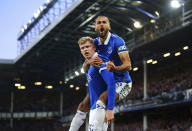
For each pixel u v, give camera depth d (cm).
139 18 3572
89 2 3253
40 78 6234
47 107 6750
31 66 5472
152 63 4400
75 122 395
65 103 6888
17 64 5394
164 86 3803
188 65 4556
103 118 354
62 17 3641
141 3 3350
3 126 6303
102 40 392
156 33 3447
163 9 3231
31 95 6906
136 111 4231
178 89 3438
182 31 3186
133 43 3825
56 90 6481
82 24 3772
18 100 6825
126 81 390
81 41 376
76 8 3381
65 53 4809
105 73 362
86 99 394
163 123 4053
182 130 3344
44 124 6662
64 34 4066
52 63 5303
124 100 4344
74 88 6369
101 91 376
